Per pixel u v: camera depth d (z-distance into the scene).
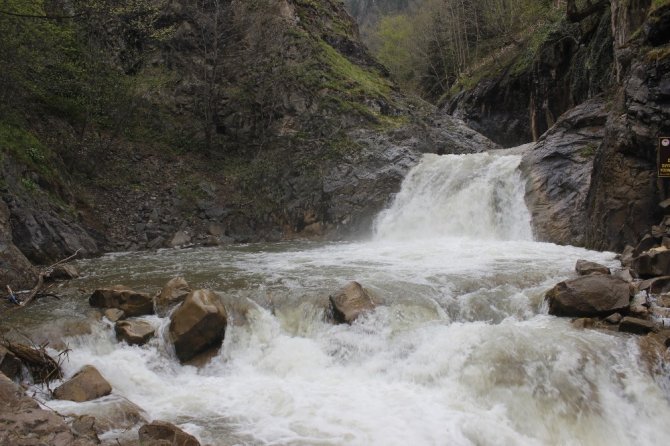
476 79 39.62
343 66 25.91
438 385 7.71
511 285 10.26
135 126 21.89
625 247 11.53
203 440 6.17
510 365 7.51
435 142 23.56
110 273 13.06
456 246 14.91
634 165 11.91
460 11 48.44
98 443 5.73
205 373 8.55
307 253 15.66
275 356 8.75
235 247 17.73
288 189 20.75
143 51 24.16
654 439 6.73
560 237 14.47
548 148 16.64
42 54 17.56
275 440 6.19
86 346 8.66
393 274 11.54
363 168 20.61
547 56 29.28
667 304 8.28
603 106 16.22
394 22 62.12
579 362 7.34
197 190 20.34
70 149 18.53
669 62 11.34
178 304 9.70
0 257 11.44
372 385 7.86
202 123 23.11
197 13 23.84
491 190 17.09
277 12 25.75
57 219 15.22
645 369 7.25
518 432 6.80
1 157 14.22
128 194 19.17
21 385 7.16
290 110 22.73
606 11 22.19
